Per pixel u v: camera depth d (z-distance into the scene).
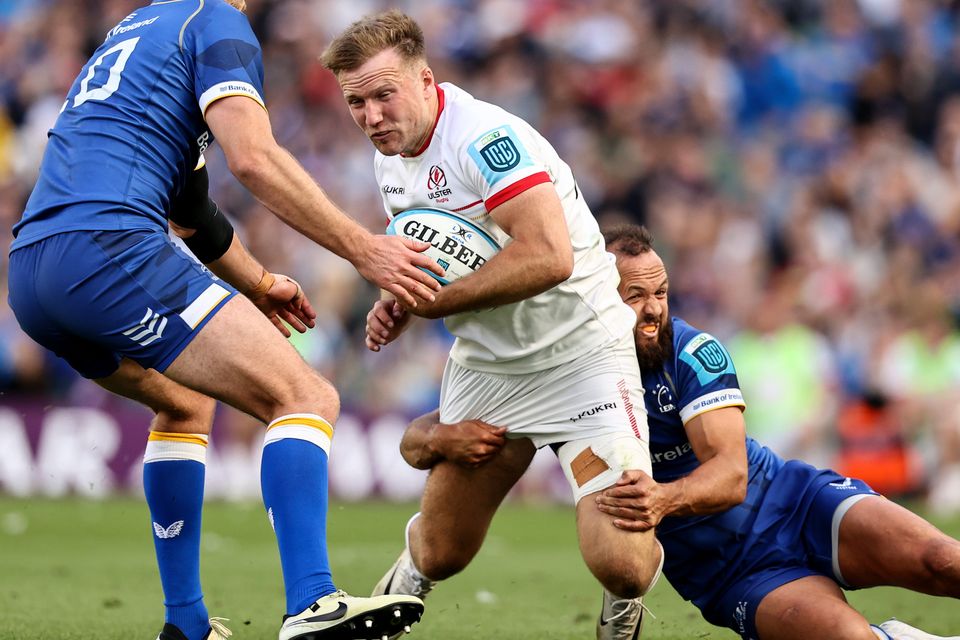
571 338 17.80
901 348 50.47
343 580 27.84
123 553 33.22
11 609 22.42
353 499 47.44
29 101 58.47
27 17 60.75
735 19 66.31
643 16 64.88
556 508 47.50
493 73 62.59
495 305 16.91
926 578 16.66
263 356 15.38
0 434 46.50
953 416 48.88
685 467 18.41
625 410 17.69
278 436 15.35
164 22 16.23
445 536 18.81
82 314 15.29
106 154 15.55
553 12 64.25
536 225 16.58
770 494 17.97
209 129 16.23
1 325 49.00
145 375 17.14
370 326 18.62
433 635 20.56
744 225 58.81
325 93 60.03
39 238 15.41
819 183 61.78
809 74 66.44
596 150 59.97
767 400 49.78
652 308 18.17
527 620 22.47
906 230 60.91
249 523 40.44
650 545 17.00
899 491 49.53
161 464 17.52
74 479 46.50
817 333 53.34
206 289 15.42
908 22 69.62
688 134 61.91
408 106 16.83
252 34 16.28
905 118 66.94
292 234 53.94
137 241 15.26
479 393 18.52
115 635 19.53
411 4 64.81
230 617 22.22
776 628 16.86
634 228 18.81
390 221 18.20
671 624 22.27
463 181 17.12
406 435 19.17
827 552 17.48
